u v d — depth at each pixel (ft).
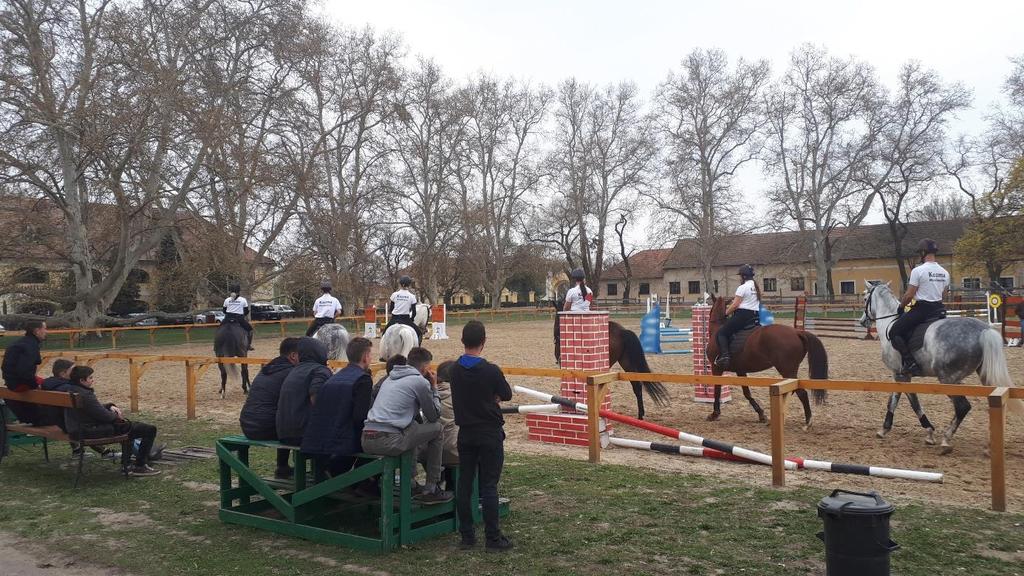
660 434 31.35
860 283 205.46
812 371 31.99
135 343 103.65
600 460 27.48
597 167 192.65
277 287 143.23
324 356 21.24
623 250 208.95
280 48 101.30
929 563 15.92
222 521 21.02
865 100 165.58
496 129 180.86
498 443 17.85
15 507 22.97
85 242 100.58
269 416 21.18
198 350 90.07
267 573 16.75
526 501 21.75
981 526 18.40
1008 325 76.64
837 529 13.75
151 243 102.58
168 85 84.07
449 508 19.66
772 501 21.13
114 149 85.97
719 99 173.88
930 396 41.34
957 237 192.75
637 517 19.84
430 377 21.21
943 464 25.98
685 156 176.96
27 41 85.20
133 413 41.83
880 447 28.89
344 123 123.65
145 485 25.30
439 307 100.58
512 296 308.19
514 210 192.65
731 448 25.98
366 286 154.20
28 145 84.23
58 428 27.45
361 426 19.10
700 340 41.45
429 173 169.58
